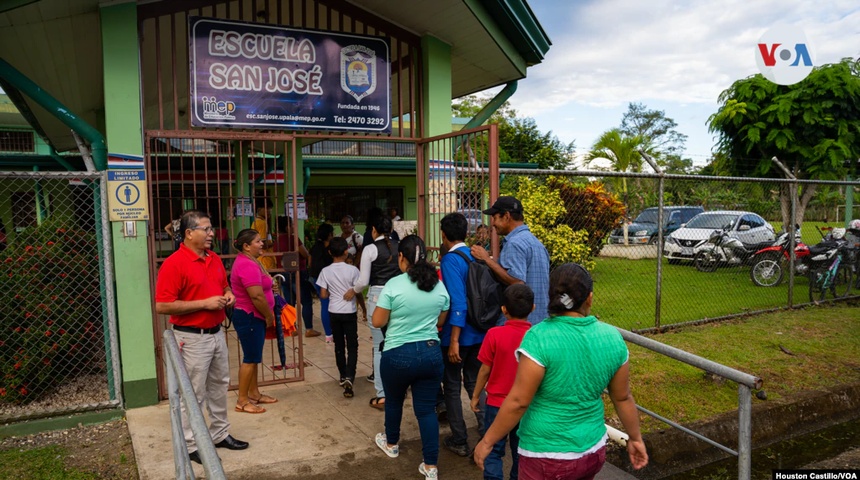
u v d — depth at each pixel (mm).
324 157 16578
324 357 6602
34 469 3934
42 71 6855
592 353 2340
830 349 6984
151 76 7340
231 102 5320
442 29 6262
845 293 10398
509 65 7246
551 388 2346
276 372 5988
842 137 12633
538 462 2383
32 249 5164
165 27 5965
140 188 4875
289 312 5543
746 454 3094
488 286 3943
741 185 13781
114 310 4879
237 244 4770
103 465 3998
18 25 5078
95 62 6898
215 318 3938
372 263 4914
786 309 9305
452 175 6070
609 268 13562
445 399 4125
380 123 5988
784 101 12766
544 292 3969
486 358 3270
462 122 19922
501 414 2363
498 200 4078
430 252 6211
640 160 18062
